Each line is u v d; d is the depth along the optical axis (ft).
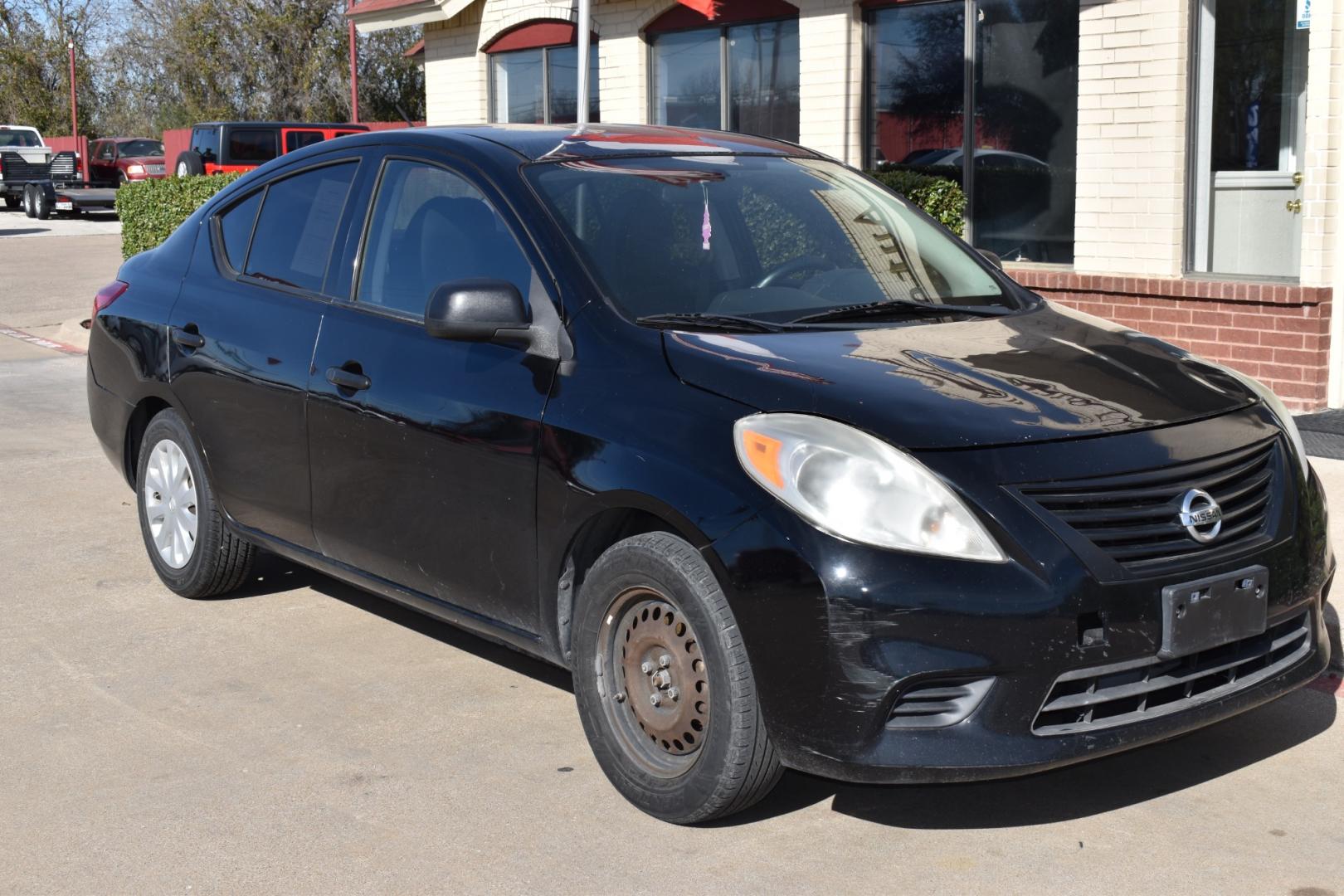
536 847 11.82
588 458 12.32
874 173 35.35
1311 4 27.04
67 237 88.43
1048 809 12.51
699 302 13.57
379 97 144.36
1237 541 11.85
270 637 17.13
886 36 37.65
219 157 85.92
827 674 10.80
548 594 13.01
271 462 16.33
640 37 45.14
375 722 14.52
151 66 160.66
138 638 17.11
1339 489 21.77
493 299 13.02
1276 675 12.08
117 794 12.87
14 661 16.30
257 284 17.04
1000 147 35.19
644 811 12.34
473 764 13.48
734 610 11.18
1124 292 31.17
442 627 17.51
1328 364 28.17
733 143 16.65
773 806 12.58
